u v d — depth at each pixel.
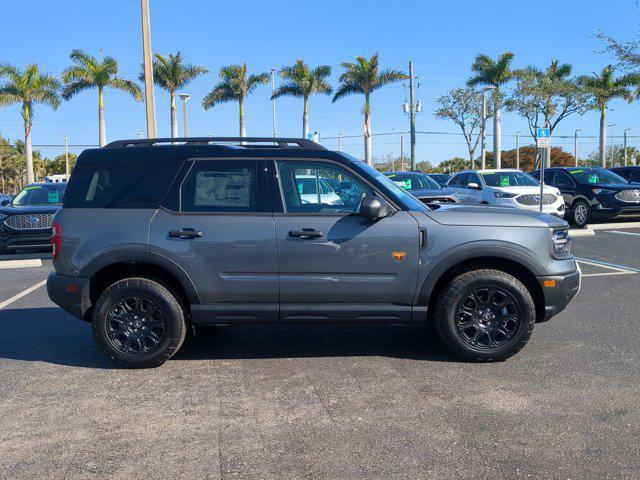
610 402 4.36
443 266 5.17
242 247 5.16
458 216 5.24
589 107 31.25
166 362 5.51
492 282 5.14
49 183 15.23
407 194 5.73
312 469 3.46
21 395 4.72
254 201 5.25
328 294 5.20
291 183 5.30
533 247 5.18
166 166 5.36
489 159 69.50
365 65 36.97
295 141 5.62
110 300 5.22
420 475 3.36
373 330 6.56
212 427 4.07
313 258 5.16
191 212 5.25
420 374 5.05
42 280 10.20
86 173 5.42
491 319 5.24
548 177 18.25
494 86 36.28
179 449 3.75
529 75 32.09
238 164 5.31
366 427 4.02
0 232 13.04
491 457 3.56
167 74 35.41
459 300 5.19
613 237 14.35
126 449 3.76
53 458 3.65
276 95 39.16
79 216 5.31
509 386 4.72
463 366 5.23
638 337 6.01
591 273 9.60
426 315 5.25
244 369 5.28
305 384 4.86
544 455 3.58
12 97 34.50
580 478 3.31
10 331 6.70
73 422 4.19
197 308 5.25
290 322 5.31
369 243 5.15
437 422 4.07
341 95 38.31
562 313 7.01
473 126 38.53
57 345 6.12
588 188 16.67
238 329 6.65
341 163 5.31
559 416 4.13
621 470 3.39
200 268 5.19
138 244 5.19
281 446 3.76
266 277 5.19
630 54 19.39
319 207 5.26
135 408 4.43
